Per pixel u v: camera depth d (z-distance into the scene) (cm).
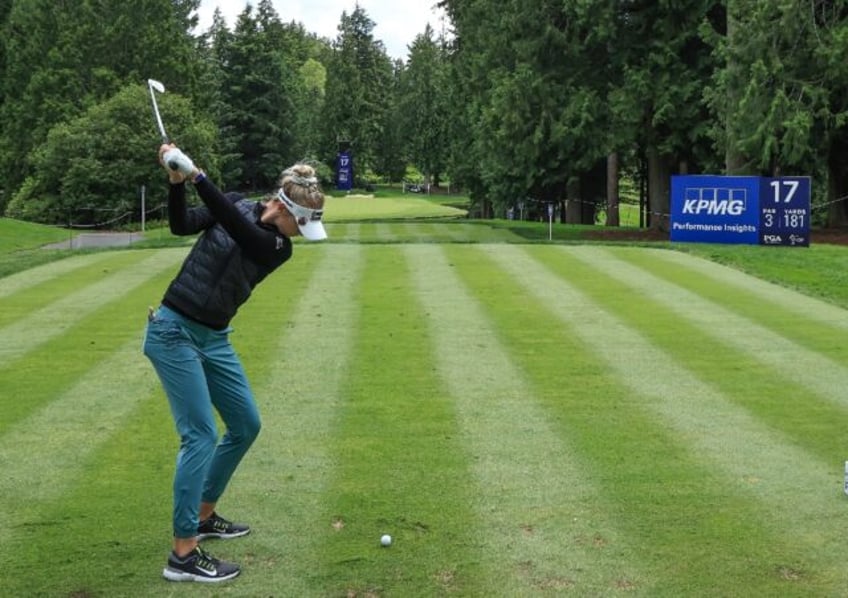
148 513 489
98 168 3941
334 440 616
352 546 448
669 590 403
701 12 2355
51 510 493
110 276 1388
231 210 404
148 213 4041
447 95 4984
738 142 2158
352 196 8119
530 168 2892
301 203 419
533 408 695
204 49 8238
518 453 589
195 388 416
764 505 501
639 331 991
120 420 662
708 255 1644
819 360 859
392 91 10869
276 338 945
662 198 2731
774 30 2131
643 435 628
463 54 4103
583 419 666
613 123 2481
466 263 1522
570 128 2470
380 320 1046
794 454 588
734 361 855
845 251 1723
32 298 1199
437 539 457
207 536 457
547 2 2477
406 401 714
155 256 1627
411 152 10044
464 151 4556
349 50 10119
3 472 553
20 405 701
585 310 1115
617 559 434
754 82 2091
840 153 2572
